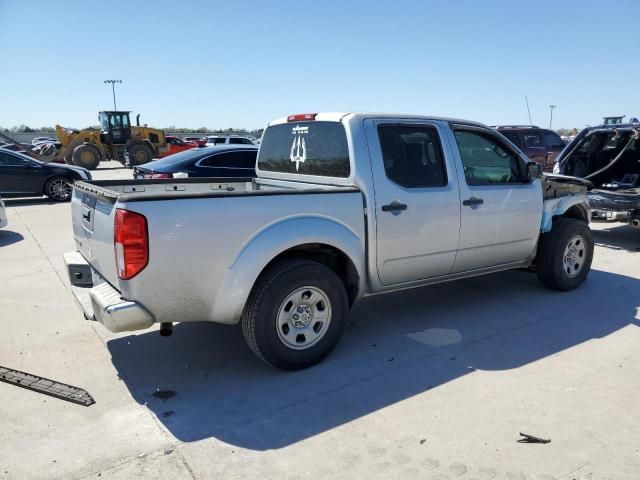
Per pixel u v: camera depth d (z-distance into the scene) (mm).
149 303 3404
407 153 4488
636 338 4566
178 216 3379
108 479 2746
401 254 4449
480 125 5027
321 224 3918
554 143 16781
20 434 3146
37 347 4426
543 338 4578
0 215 9188
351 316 5152
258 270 3660
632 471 2793
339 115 4375
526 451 2961
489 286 6121
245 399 3570
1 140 34750
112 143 29906
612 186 8922
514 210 5180
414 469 2816
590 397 3555
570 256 5840
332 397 3590
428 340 4551
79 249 4504
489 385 3732
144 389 3715
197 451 2982
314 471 2807
